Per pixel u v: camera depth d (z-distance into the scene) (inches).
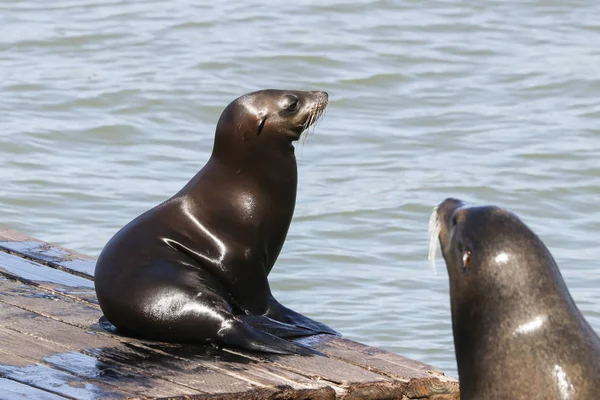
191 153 2156.7
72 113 2336.4
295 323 1135.6
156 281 1059.9
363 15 3161.9
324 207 1892.2
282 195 1153.4
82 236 1752.0
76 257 1318.9
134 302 1051.9
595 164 2119.8
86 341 1037.8
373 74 2669.8
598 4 3344.0
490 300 778.2
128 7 3225.9
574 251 1743.4
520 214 1899.6
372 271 1659.7
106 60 2728.8
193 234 1114.1
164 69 2640.3
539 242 785.6
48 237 1744.6
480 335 782.5
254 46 2834.6
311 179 2028.8
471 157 2165.4
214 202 1128.2
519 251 776.9
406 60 2792.8
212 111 2386.8
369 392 981.8
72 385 918.4
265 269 1150.3
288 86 2571.4
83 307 1142.3
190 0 3309.5
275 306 1147.3
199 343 1050.7
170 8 3213.6
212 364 999.6
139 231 1107.9
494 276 776.9
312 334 1108.5
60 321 1091.3
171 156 2135.8
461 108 2466.8
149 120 2322.8
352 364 1032.8
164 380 948.0
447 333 1457.9
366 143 2235.5
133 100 2415.1
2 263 1274.6
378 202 1918.1
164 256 1085.8
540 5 3326.8
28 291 1181.1
